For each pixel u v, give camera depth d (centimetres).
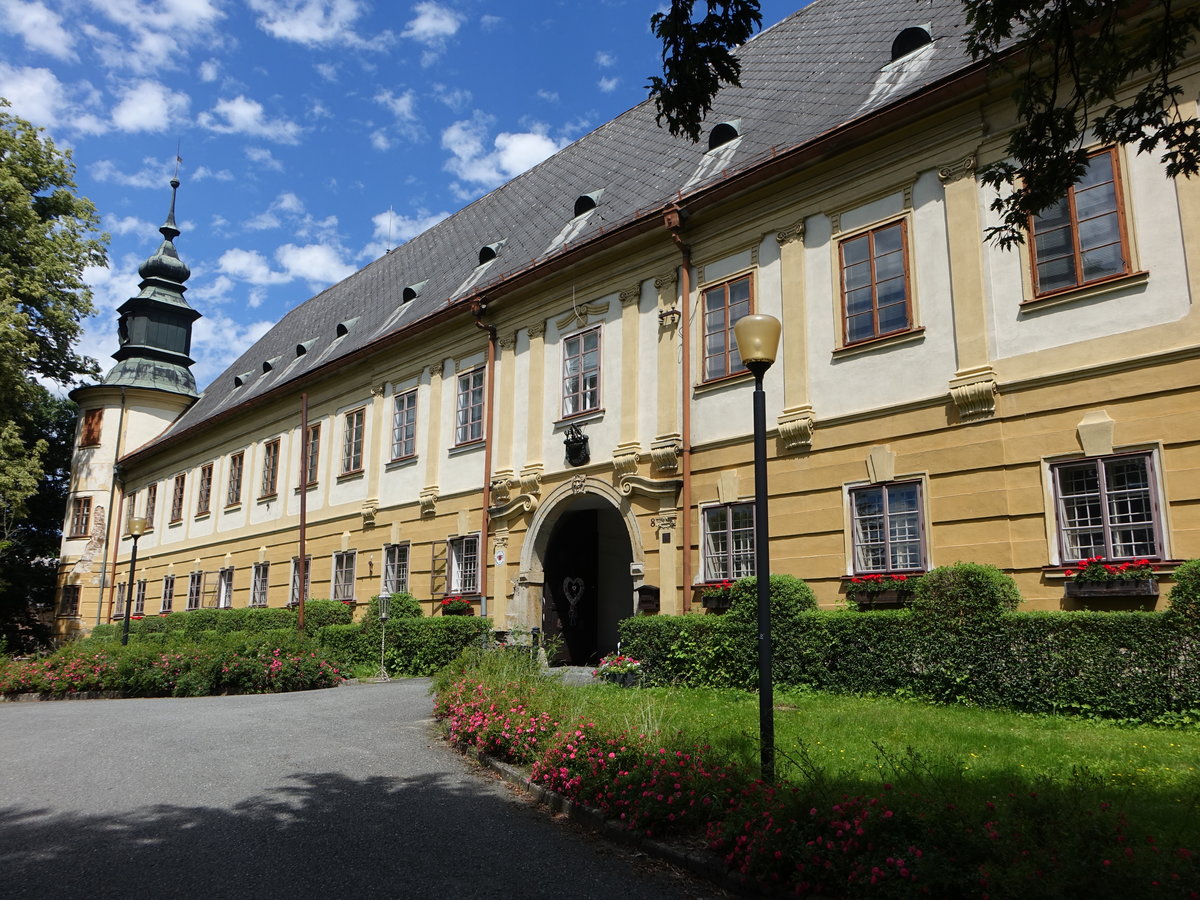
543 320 1883
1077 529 1066
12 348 2739
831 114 1495
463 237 2727
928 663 1051
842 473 1304
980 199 1210
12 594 3759
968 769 666
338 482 2481
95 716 1264
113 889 538
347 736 1038
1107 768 681
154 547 3509
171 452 3509
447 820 686
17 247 2945
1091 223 1105
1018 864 414
